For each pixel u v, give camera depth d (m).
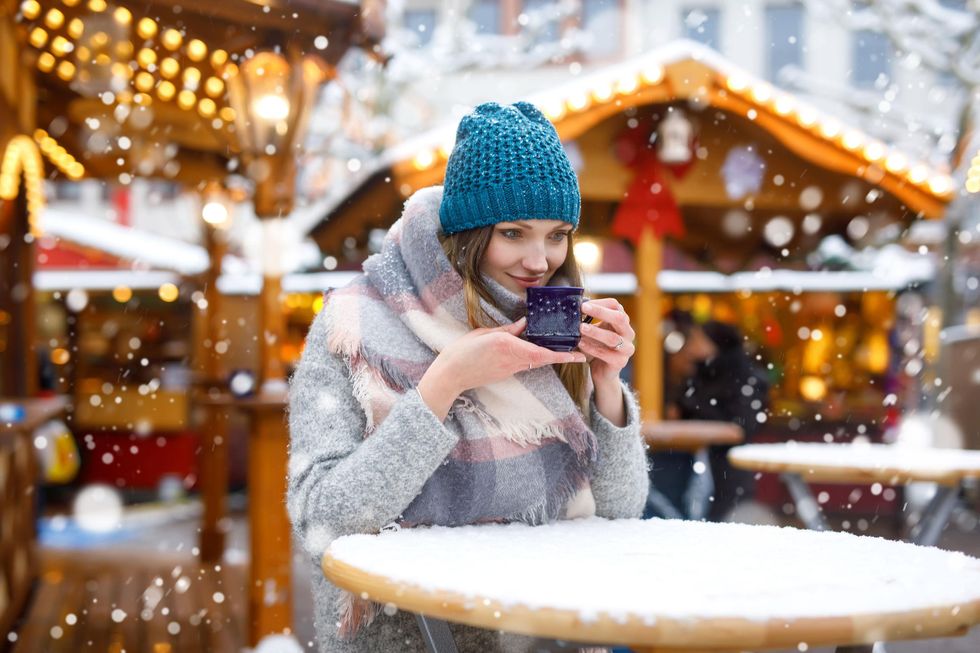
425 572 1.30
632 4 20.02
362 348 1.71
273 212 4.84
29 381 7.41
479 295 1.75
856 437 10.59
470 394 1.73
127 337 13.34
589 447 1.78
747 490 6.82
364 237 8.45
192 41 5.28
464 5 15.62
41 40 5.88
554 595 1.18
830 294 11.86
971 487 9.39
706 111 6.76
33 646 4.94
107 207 18.19
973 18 10.79
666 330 7.41
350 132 11.24
